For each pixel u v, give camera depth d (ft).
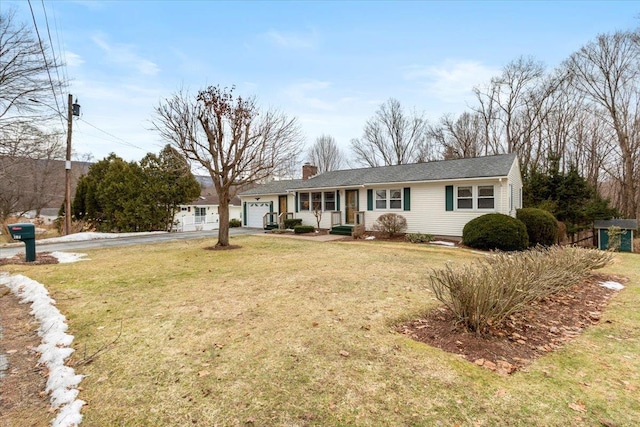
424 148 114.01
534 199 57.52
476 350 11.34
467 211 44.88
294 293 18.65
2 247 41.73
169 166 67.00
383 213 52.65
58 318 14.74
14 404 8.83
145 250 37.01
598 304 17.28
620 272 26.81
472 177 43.11
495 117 89.76
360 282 21.16
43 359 11.39
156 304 16.89
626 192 68.85
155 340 12.48
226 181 37.60
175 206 71.97
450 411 8.04
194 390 9.13
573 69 71.72
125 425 7.77
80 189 70.59
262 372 10.02
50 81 47.01
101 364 10.71
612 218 55.72
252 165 38.11
